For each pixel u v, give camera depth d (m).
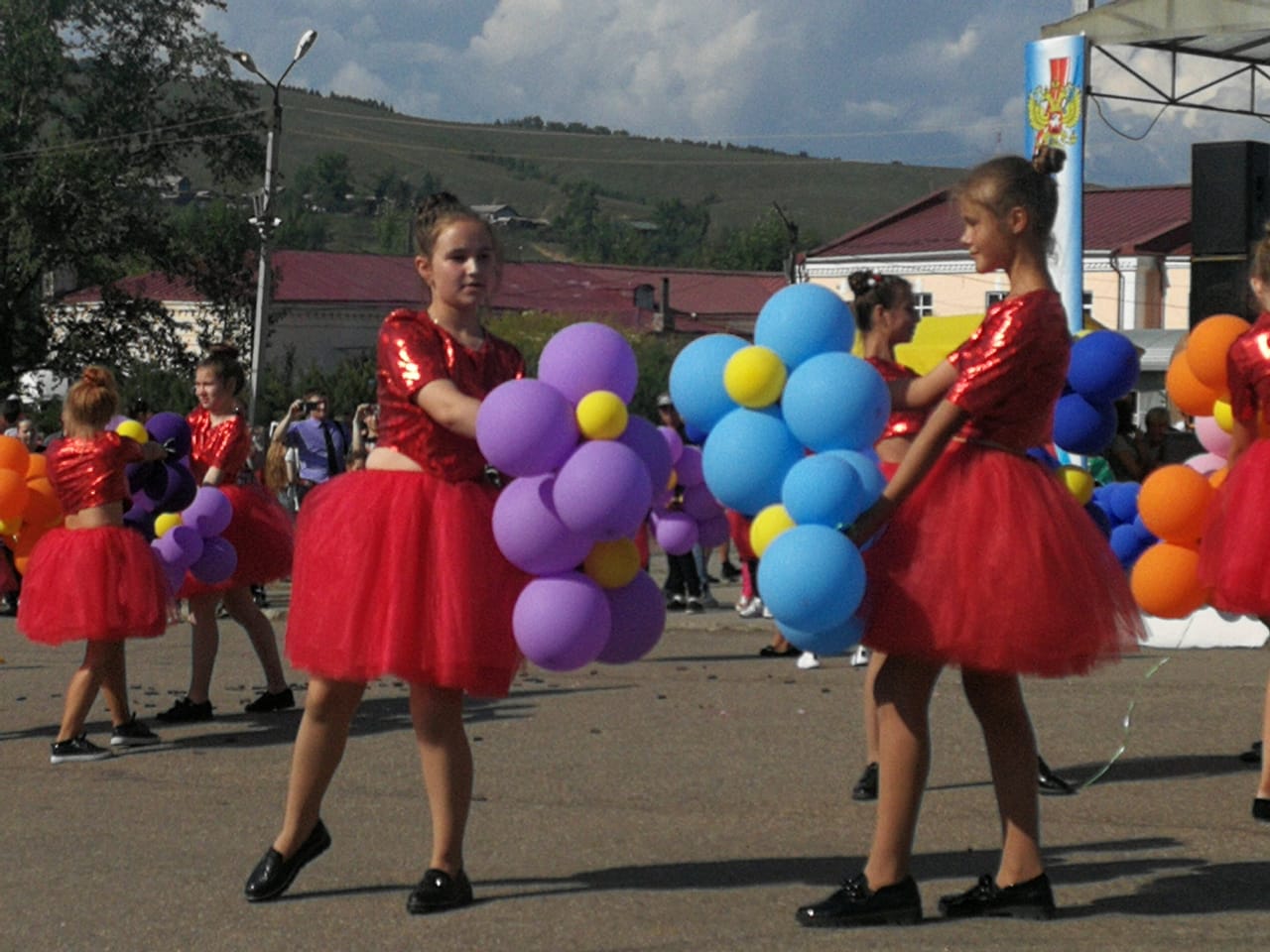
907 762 4.71
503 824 6.20
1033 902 4.77
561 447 4.86
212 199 47.75
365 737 8.39
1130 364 7.62
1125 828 5.99
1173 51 18.31
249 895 5.17
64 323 46.34
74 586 7.98
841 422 4.83
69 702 8.02
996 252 4.83
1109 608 4.71
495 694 5.07
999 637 4.52
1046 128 16.80
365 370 42.22
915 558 4.62
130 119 46.75
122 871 5.62
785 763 7.41
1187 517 7.19
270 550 9.32
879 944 4.53
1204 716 8.48
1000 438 4.71
